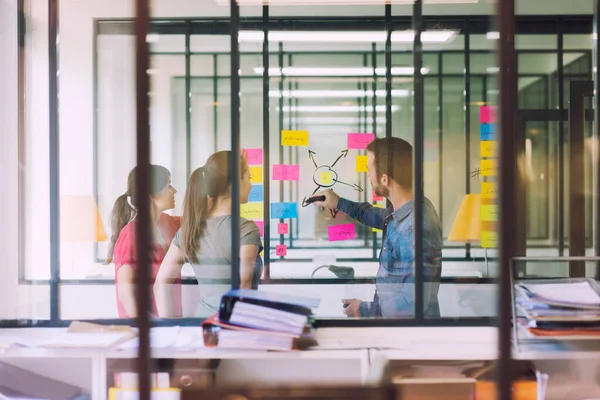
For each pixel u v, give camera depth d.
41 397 1.93
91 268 2.91
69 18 3.29
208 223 2.29
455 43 3.56
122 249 2.32
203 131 4.09
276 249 3.27
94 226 2.95
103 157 3.46
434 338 1.97
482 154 3.22
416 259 2.29
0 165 2.67
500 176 1.67
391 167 2.48
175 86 3.99
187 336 1.96
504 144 1.67
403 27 3.46
